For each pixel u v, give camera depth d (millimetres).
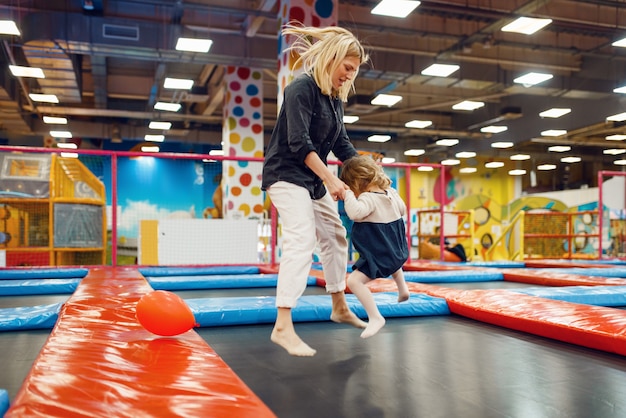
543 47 9273
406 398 1495
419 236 10641
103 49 7840
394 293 3391
